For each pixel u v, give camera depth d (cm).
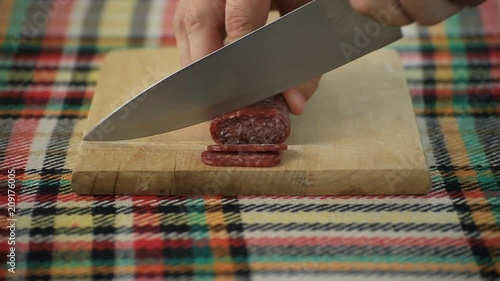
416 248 110
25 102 141
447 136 134
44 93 144
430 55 156
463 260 108
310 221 115
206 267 107
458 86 147
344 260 108
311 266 107
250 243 111
